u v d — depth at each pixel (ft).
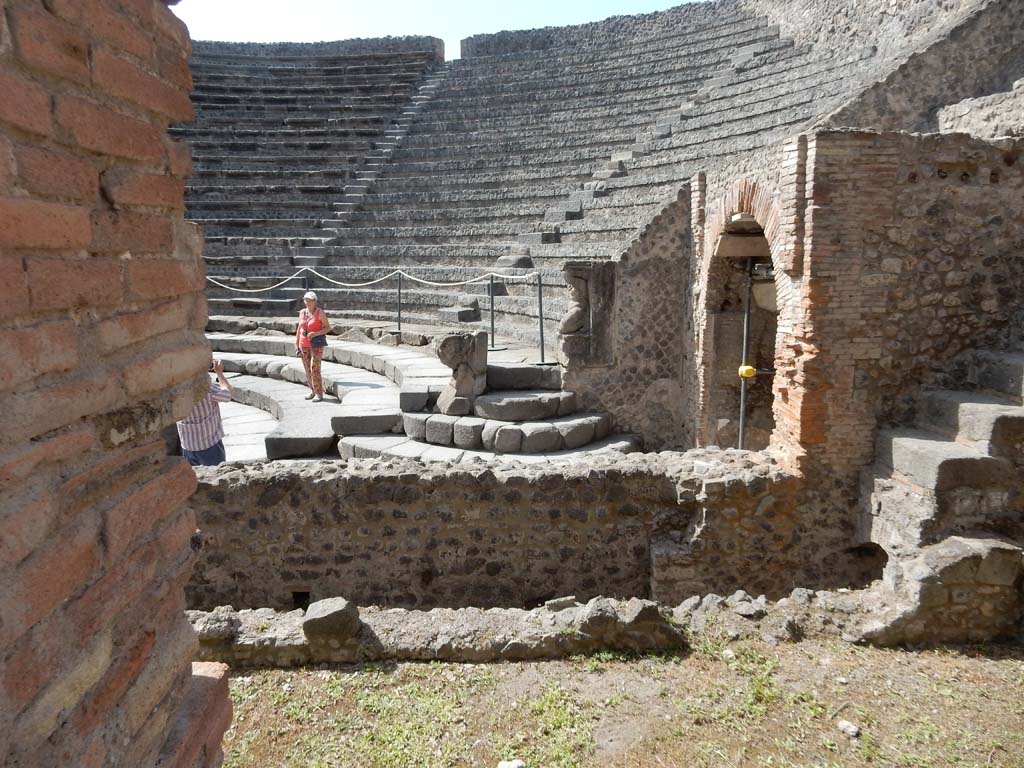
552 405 28.02
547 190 48.11
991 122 24.86
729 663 13.61
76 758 5.03
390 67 76.28
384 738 11.62
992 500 15.69
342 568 19.16
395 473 18.85
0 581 4.25
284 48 81.66
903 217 17.79
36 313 4.71
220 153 64.18
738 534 18.94
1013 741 11.43
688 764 10.95
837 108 30.81
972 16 28.71
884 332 18.19
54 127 4.80
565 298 35.76
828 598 15.64
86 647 5.19
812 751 11.22
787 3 54.29
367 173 60.23
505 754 11.21
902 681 13.14
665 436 30.09
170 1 6.78
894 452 17.42
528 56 71.87
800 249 18.22
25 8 4.51
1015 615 14.62
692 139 45.55
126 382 5.72
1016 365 16.53
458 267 44.65
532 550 19.27
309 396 33.60
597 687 12.98
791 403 19.17
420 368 32.60
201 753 7.11
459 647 13.87
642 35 68.69
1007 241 18.16
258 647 13.78
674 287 29.12
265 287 49.80
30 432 4.61
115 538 5.52
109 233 5.48
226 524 18.92
